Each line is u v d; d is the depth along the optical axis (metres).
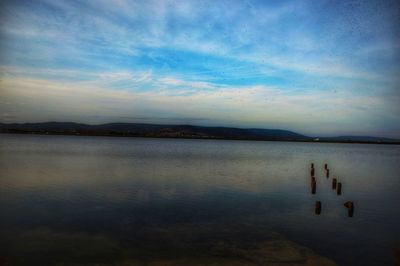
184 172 45.25
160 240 15.89
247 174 45.44
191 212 21.72
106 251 14.31
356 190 33.72
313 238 16.67
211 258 13.83
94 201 24.30
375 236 17.14
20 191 27.64
